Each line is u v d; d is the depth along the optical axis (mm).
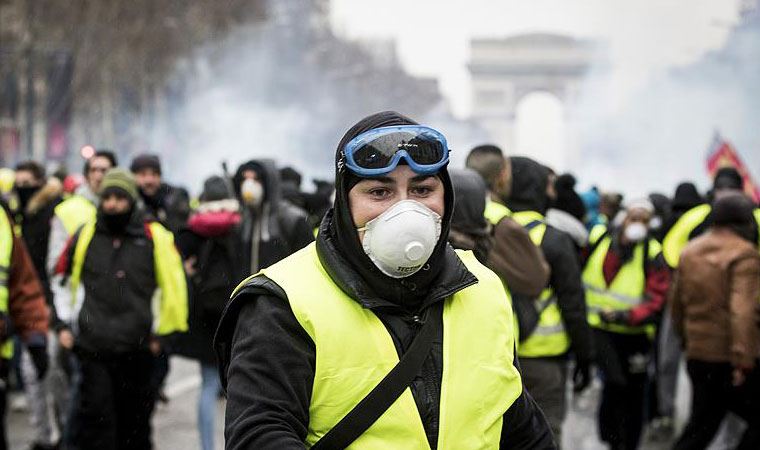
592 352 6406
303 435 2949
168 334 7492
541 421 3254
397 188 3018
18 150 44188
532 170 6586
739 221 7621
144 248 7441
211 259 7910
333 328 2977
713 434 7781
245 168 7773
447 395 3016
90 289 7379
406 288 3043
